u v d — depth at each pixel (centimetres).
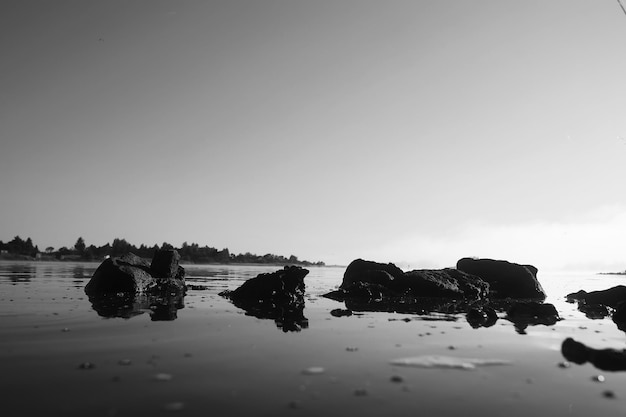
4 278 2914
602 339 1056
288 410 533
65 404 536
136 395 573
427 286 2406
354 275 2723
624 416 541
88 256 11469
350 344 927
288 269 2238
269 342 931
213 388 609
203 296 1984
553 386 652
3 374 655
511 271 2683
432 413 536
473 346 924
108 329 1045
